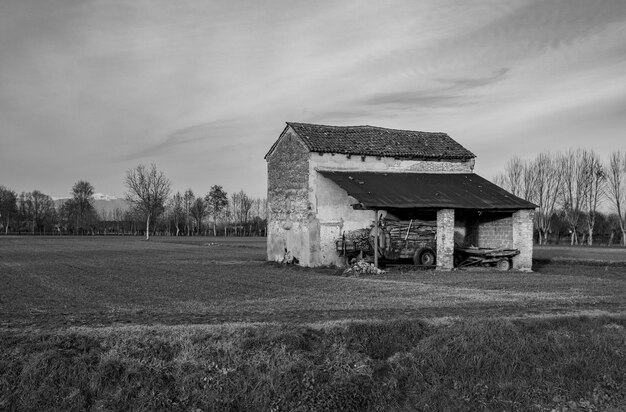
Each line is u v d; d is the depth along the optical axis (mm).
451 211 27641
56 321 12203
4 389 9188
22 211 120625
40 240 76125
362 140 31578
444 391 10828
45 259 35969
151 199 83312
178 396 9609
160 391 9609
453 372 11258
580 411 10711
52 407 9102
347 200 29469
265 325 11734
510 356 11750
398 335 11984
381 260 28688
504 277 24312
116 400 9320
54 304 15180
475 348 11711
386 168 31062
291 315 13445
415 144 32906
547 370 11695
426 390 10789
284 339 10977
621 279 24078
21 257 38031
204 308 14430
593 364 11922
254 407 9672
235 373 10047
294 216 30047
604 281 22828
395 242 28438
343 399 10094
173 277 23703
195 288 19422
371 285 20547
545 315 13938
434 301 16094
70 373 9531
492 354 11648
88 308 14430
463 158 32969
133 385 9578
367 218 29859
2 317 12781
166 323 12117
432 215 31359
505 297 17125
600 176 73812
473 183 31500
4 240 74500
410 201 26906
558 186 76562
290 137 30828
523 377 11484
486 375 11344
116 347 10188
